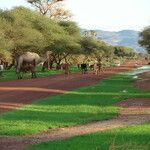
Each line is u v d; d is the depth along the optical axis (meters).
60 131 19.30
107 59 137.38
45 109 25.75
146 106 28.28
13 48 76.62
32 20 90.31
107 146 15.03
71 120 21.86
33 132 18.83
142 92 37.62
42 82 49.25
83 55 115.00
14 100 30.59
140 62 179.12
